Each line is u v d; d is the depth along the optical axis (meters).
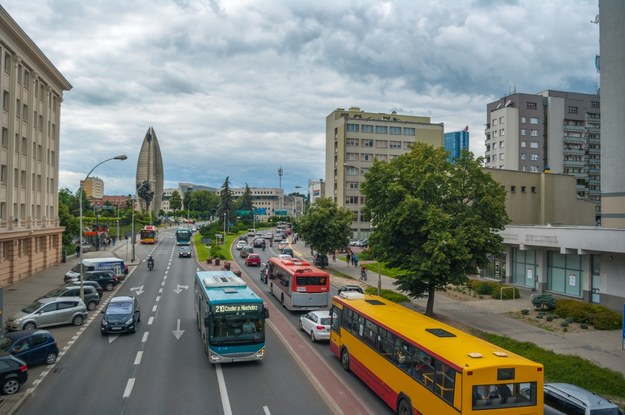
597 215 100.19
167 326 28.72
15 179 46.25
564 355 22.41
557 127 97.00
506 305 36.91
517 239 42.06
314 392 18.09
